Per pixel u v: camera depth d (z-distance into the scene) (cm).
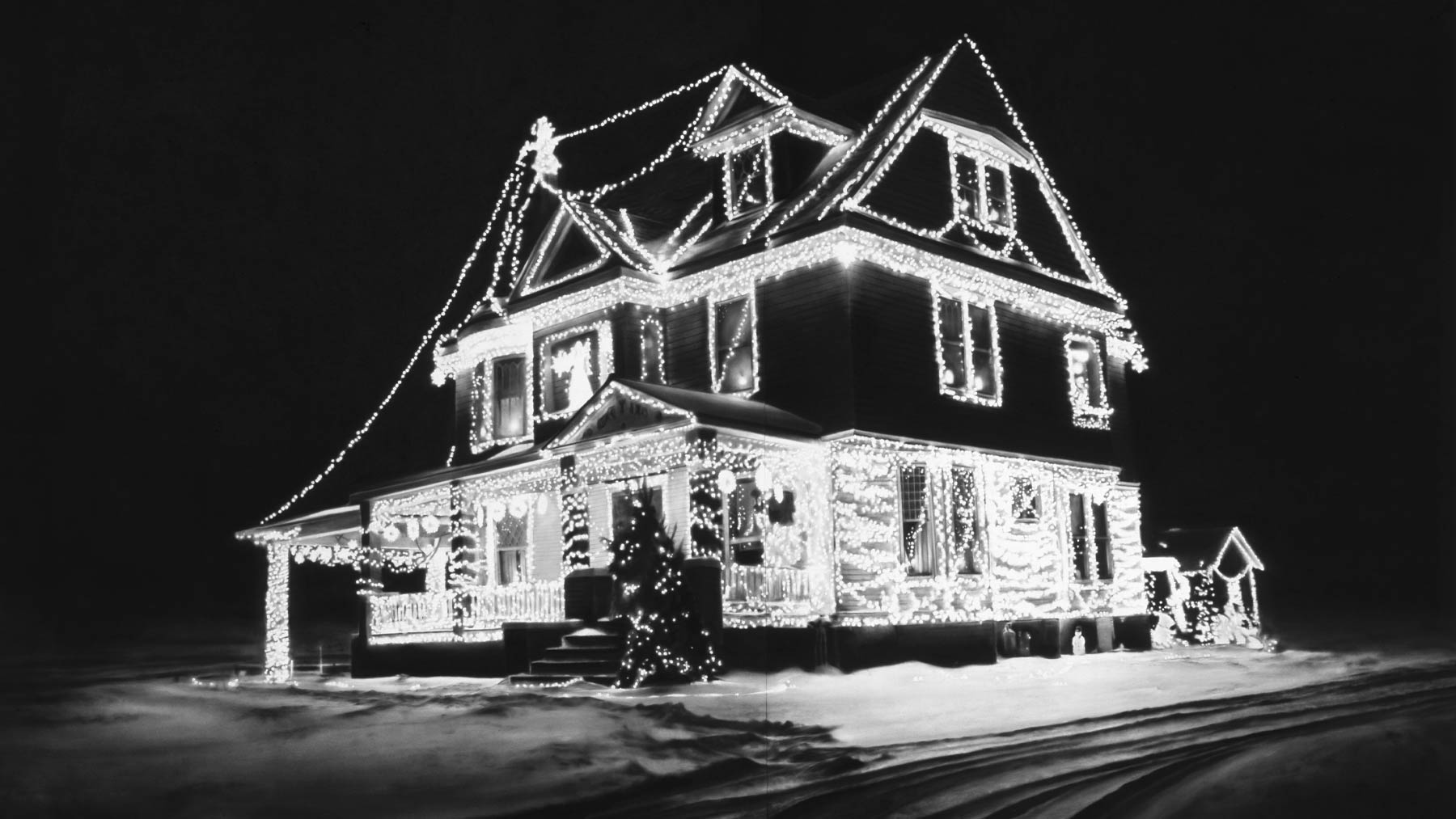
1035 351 2706
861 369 2216
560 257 2731
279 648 2830
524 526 2722
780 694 1691
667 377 2556
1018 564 2523
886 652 2164
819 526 2169
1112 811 880
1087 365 2909
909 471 2325
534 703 1530
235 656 3628
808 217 2278
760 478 2100
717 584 1938
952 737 1263
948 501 2364
